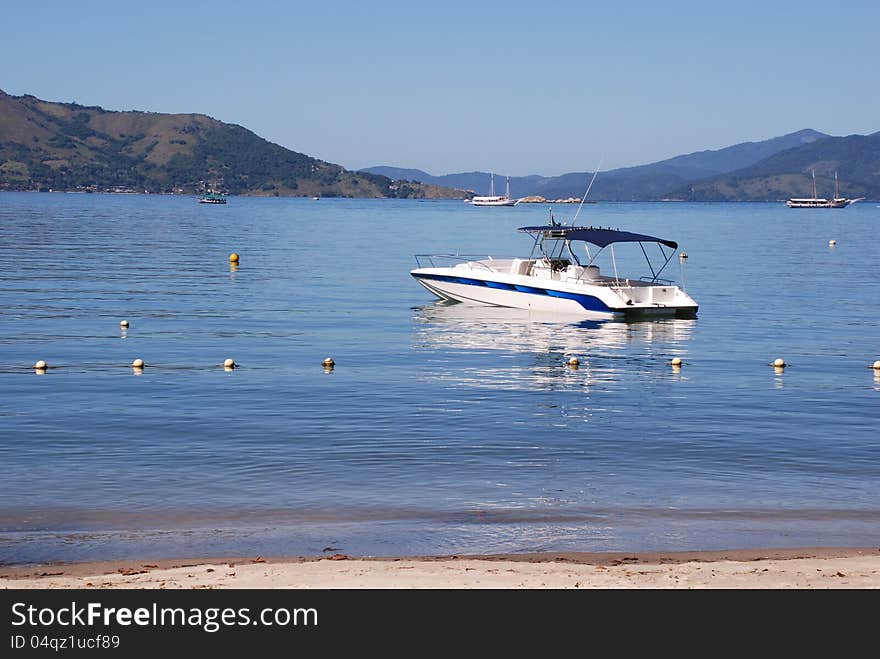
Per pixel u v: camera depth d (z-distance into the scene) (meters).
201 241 103.19
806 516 16.58
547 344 36.56
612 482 18.64
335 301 49.38
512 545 14.82
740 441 22.05
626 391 27.91
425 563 13.37
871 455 20.91
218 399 25.98
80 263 69.94
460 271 47.44
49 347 34.28
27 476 18.59
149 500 17.12
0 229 120.00
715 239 123.38
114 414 24.02
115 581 12.54
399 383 28.61
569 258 47.06
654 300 43.50
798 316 45.56
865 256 89.88
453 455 20.52
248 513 16.44
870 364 32.88
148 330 38.75
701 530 15.70
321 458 20.11
